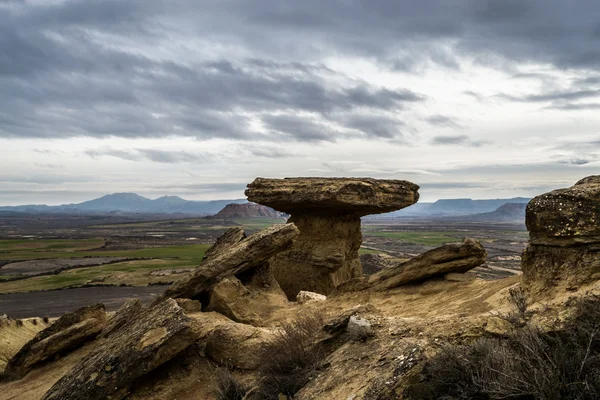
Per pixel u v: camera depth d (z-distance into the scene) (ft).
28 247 392.27
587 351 20.61
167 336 38.04
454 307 43.16
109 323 64.49
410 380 23.47
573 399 19.70
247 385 34.96
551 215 31.37
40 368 57.72
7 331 83.10
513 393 20.57
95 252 343.67
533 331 24.06
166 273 220.43
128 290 177.27
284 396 28.84
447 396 21.93
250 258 61.16
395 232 613.93
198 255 316.19
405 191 90.79
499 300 36.47
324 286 86.79
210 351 41.83
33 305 149.28
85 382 36.96
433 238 471.62
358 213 93.97
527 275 34.01
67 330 60.13
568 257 30.12
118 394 36.11
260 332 42.78
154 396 37.22
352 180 87.66
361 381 25.16
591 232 29.12
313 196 84.48
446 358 23.70
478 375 21.83
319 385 27.30
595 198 29.76
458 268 57.47
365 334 30.45
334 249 88.58
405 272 59.06
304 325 38.55
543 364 21.31
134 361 36.96
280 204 89.81
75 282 197.06
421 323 29.84
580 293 26.50
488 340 24.43
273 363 33.55
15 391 51.80
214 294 53.42
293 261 90.89
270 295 63.16
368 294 58.85
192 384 38.78
